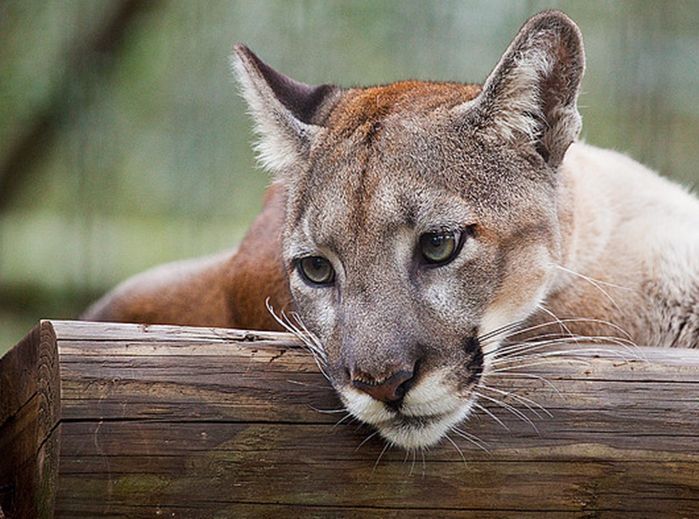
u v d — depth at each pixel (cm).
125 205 2642
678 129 2358
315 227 954
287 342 873
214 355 846
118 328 848
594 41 2388
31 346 847
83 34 2580
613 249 1145
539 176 1002
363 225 924
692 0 2369
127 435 821
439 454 855
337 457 850
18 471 853
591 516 858
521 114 990
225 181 2591
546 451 858
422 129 975
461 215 936
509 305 970
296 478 845
